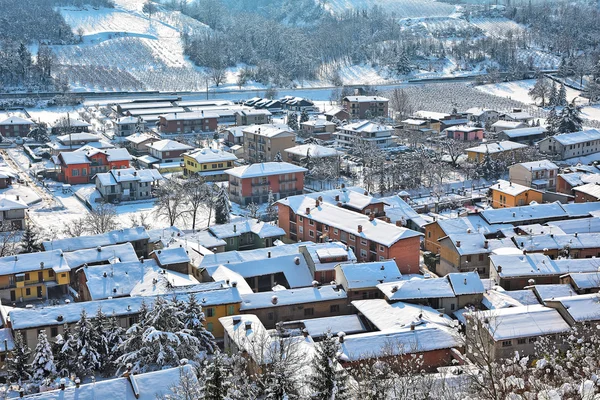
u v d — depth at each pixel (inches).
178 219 5629.9
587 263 3656.5
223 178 7116.1
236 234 4729.3
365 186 6476.4
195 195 5447.8
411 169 6496.1
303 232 4857.3
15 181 6939.0
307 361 2456.9
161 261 3865.7
